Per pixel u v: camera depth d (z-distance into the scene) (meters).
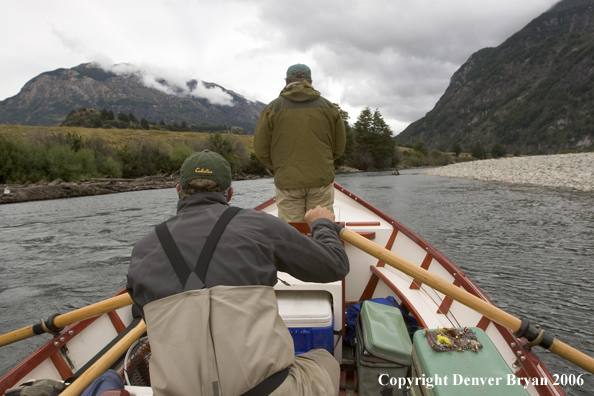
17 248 9.12
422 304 2.57
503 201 14.95
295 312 1.93
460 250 7.67
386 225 3.61
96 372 1.59
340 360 2.11
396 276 2.99
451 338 1.50
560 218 10.86
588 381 3.38
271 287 1.08
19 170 29.02
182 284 1.01
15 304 5.84
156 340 0.97
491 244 8.12
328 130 2.37
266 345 0.97
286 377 1.02
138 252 1.11
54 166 30.67
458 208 13.44
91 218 13.47
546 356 3.81
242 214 1.15
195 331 0.94
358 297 3.18
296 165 2.31
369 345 1.90
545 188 19.17
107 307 1.74
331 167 2.40
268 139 2.40
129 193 25.30
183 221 1.13
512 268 6.46
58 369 1.89
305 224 2.36
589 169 22.84
